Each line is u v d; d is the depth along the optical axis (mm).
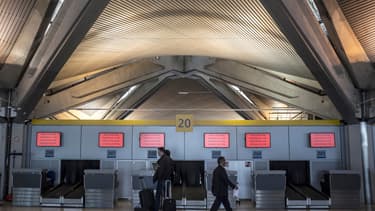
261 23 13328
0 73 16438
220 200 11320
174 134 17859
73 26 12383
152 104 34188
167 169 11523
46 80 16125
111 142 17812
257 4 11953
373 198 17062
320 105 20938
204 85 29375
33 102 17391
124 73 25562
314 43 13688
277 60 17766
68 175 17844
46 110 22469
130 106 31312
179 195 15453
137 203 14883
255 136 17766
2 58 15727
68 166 17922
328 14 13062
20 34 14461
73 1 12164
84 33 12914
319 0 12531
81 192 15500
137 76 25969
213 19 13992
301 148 17750
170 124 17922
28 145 17875
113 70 25141
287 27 12328
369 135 17453
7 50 15242
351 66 16094
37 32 14203
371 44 14641
